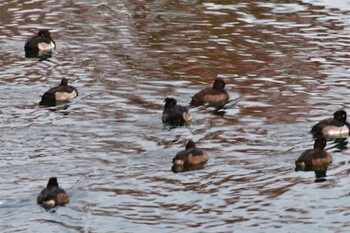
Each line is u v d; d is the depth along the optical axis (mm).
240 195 25953
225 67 38531
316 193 26219
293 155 28875
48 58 39844
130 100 34156
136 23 45500
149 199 25531
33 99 34188
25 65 38781
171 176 27094
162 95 34844
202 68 38375
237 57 39938
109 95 34719
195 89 35656
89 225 23812
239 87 35938
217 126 31406
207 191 26141
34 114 32469
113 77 37062
